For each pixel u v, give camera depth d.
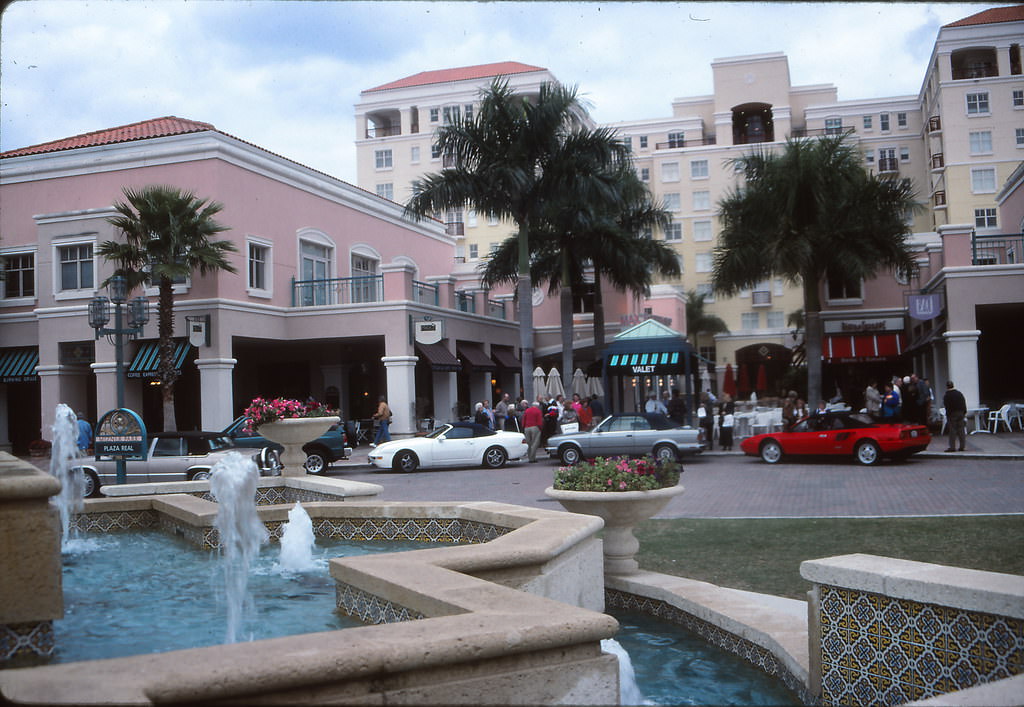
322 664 2.91
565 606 3.88
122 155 27.44
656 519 12.23
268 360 33.72
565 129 28.20
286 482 12.23
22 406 31.30
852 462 20.44
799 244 25.73
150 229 24.11
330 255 32.62
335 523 9.41
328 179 32.34
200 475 16.83
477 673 3.23
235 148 27.20
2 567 4.29
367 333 28.52
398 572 4.92
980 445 21.83
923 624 4.02
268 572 7.61
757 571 8.16
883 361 39.66
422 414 32.03
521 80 71.56
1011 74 55.97
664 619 6.83
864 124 72.88
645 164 74.19
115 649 4.87
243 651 3.03
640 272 32.53
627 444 21.78
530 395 27.70
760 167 27.05
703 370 40.62
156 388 30.55
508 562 5.43
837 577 4.42
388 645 3.09
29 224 28.77
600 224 31.30
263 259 28.78
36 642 4.41
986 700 3.05
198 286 26.08
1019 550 8.66
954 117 56.91
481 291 35.66
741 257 26.86
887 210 26.42
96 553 8.70
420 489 18.06
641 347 26.33
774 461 20.97
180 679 2.73
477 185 27.38
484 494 16.53
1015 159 56.19
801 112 76.81
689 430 21.64
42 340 27.48
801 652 4.95
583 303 39.84
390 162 75.44
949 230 25.25
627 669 4.94
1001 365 31.38
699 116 78.94
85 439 21.44
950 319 24.81
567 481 7.99
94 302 17.88
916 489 14.73
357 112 76.75
